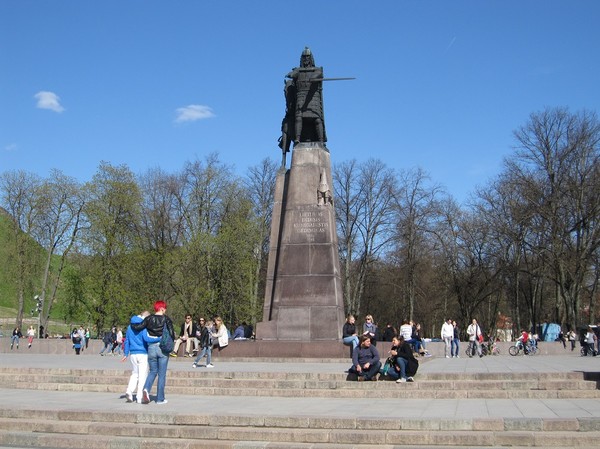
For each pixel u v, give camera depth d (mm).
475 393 15008
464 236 54469
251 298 51500
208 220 54406
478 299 58500
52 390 17188
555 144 46688
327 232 25531
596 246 45062
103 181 51562
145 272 50844
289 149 27578
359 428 11133
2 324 70625
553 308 64125
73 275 52562
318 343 24234
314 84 26750
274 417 11438
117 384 17500
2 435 11219
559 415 11602
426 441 10328
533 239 48875
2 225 57094
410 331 27000
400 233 56531
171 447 10492
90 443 10844
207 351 21656
